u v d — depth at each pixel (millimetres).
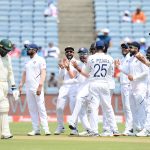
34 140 42031
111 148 35969
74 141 41312
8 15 102062
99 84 46062
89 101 47125
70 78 50500
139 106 48188
